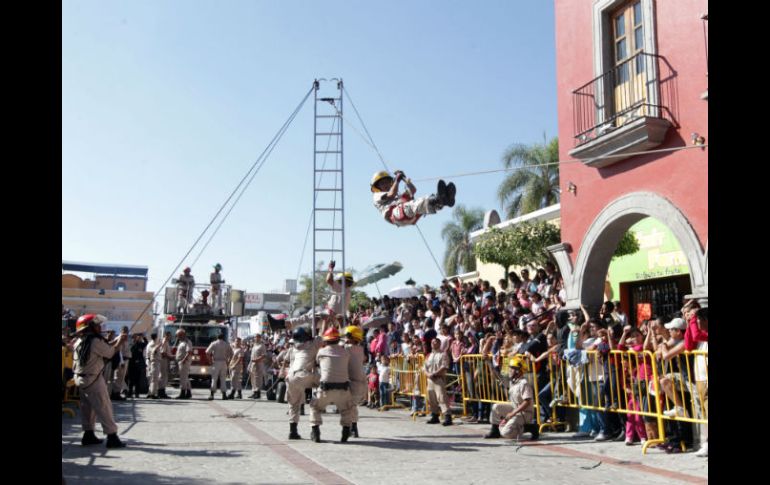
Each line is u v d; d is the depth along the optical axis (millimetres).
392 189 9055
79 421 12602
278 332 27000
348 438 10453
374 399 16781
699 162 10250
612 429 9914
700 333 8188
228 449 9195
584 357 10078
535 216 22766
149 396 19297
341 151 13484
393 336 17859
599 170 12500
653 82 11133
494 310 14453
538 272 16000
